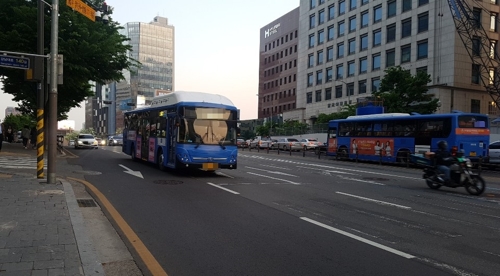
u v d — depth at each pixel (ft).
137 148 67.05
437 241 21.30
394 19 172.04
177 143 47.09
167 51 435.94
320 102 221.87
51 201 27.07
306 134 184.03
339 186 43.09
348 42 201.98
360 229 23.56
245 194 35.68
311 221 25.32
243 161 81.05
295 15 300.81
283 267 16.78
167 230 22.50
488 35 154.20
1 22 71.97
